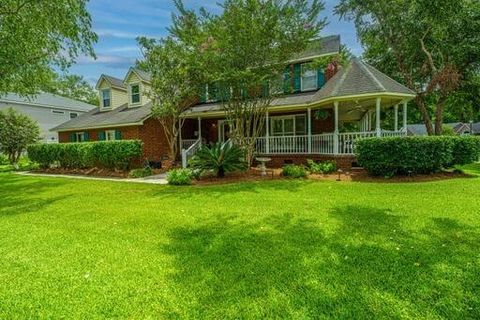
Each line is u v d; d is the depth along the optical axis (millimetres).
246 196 7715
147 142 16562
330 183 9336
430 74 18125
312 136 13766
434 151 9609
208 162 11008
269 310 2678
